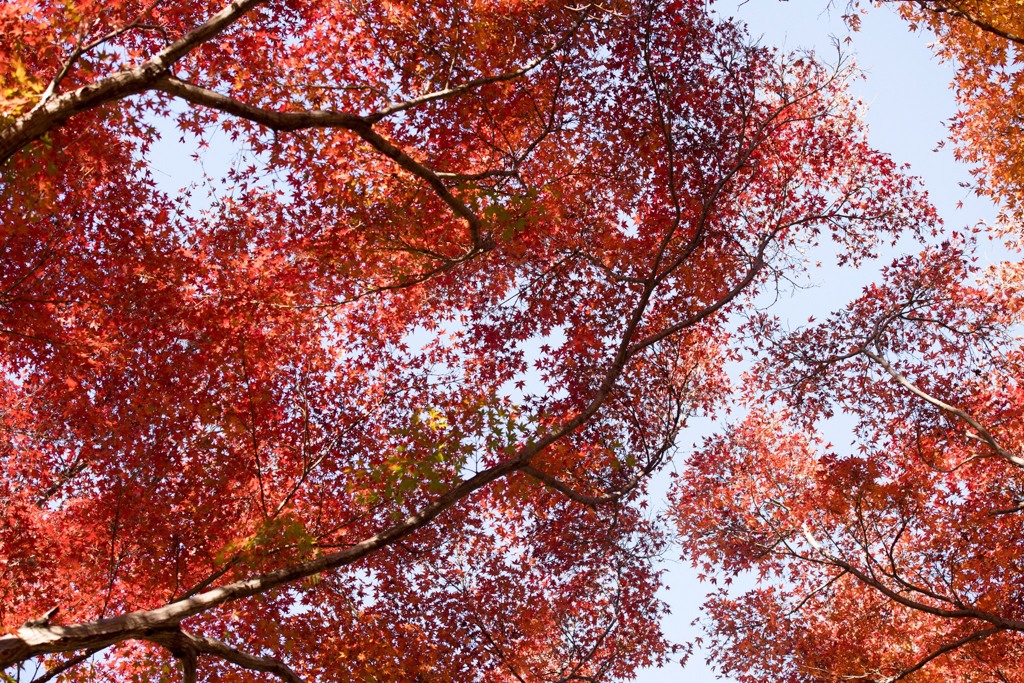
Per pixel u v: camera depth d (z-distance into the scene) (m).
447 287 15.01
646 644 14.42
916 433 16.59
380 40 11.52
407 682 11.80
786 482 18.98
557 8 12.78
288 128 7.63
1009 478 15.86
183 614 6.84
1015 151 15.31
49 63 8.04
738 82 14.73
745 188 16.00
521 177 12.74
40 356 10.02
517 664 13.27
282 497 11.57
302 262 11.70
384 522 12.56
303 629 11.42
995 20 13.44
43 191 8.94
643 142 14.88
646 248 15.56
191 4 9.55
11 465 11.62
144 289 10.41
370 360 13.73
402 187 11.94
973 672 15.48
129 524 10.58
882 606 17.59
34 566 10.64
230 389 10.98
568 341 15.29
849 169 16.05
